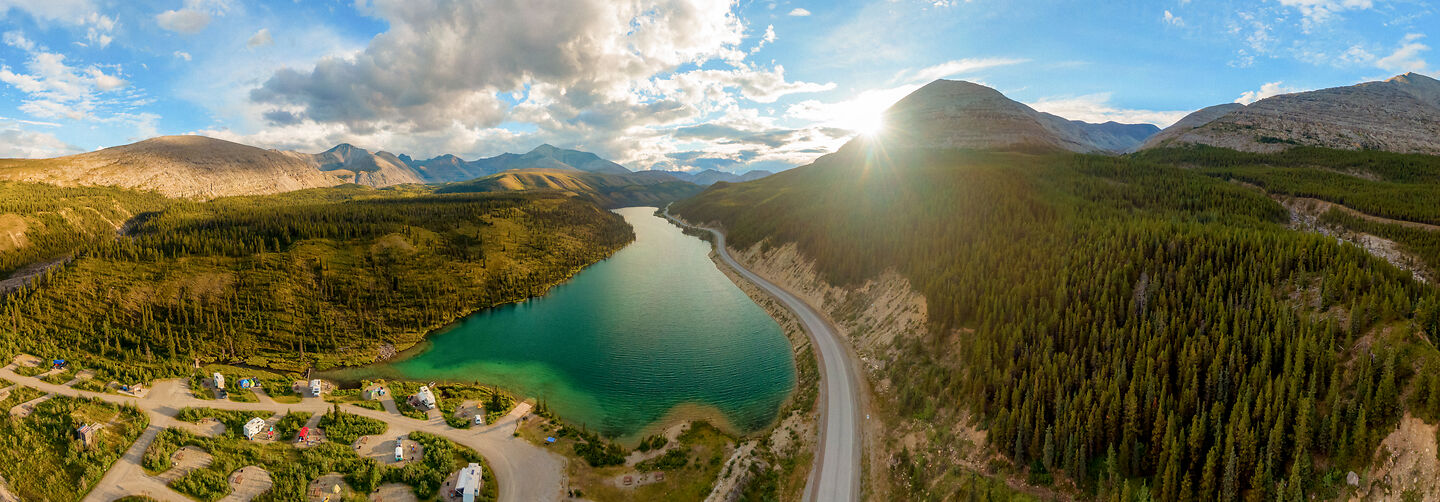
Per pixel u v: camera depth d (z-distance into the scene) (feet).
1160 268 287.28
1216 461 181.88
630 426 310.65
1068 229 368.68
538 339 451.12
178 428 277.03
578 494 243.19
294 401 318.86
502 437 288.30
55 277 432.66
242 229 600.80
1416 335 189.98
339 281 507.30
